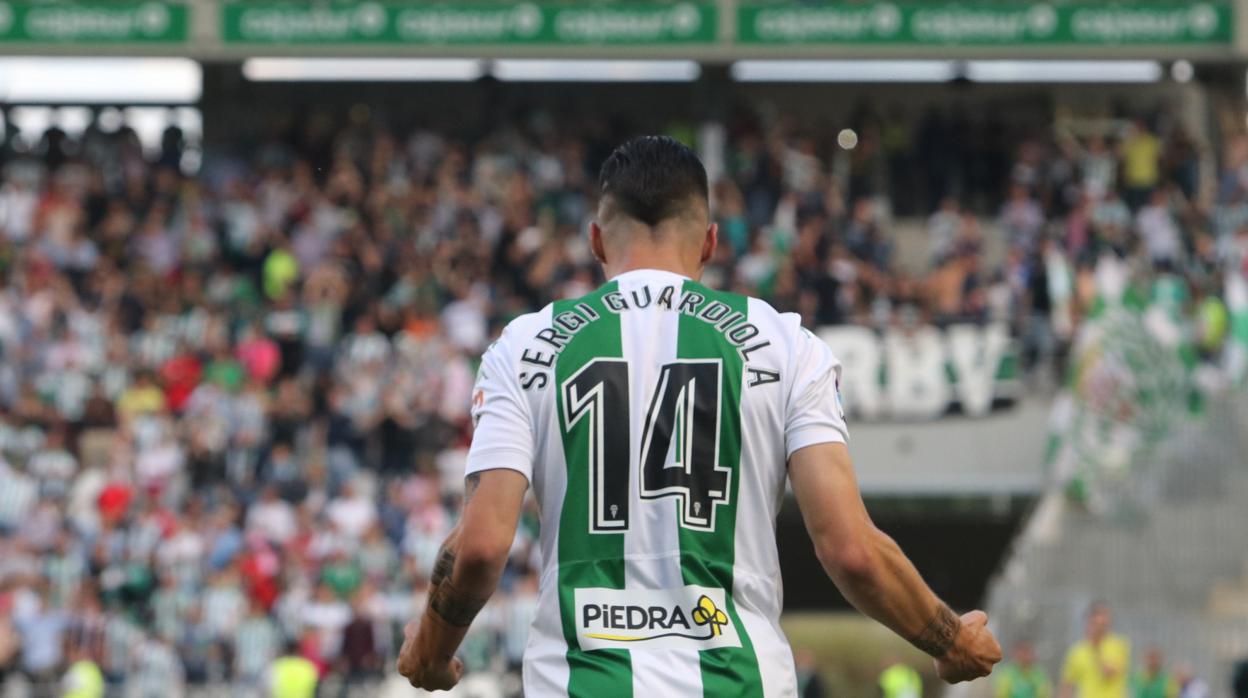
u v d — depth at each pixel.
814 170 56.16
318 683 38.19
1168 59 55.81
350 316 50.38
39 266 52.25
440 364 47.41
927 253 57.62
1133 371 41.28
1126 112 61.50
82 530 42.38
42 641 38.94
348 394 46.88
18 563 40.38
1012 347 48.06
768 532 7.59
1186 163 57.06
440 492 44.03
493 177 55.97
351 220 54.53
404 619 39.41
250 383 47.62
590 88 64.44
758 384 7.61
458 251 52.72
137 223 55.12
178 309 50.38
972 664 7.75
